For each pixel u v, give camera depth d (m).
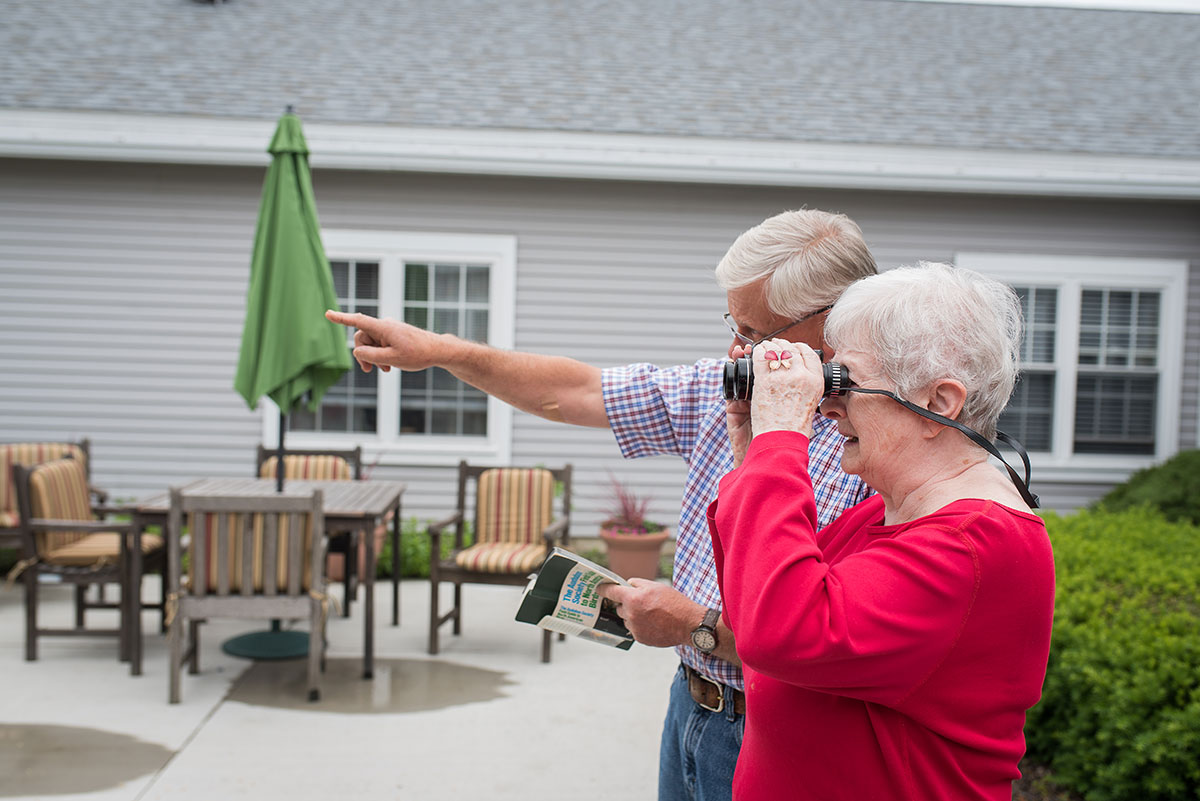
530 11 9.33
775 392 1.13
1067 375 7.45
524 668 4.57
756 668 1.04
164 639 4.96
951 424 1.10
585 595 1.57
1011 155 7.06
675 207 7.25
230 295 7.07
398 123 6.86
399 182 7.11
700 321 7.30
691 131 7.06
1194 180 7.11
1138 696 2.79
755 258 1.47
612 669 4.58
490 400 7.21
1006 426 7.54
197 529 3.90
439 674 4.43
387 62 7.97
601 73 8.07
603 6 9.60
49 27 8.10
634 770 3.40
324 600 3.97
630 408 1.79
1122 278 7.45
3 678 4.27
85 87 7.04
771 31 9.38
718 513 1.12
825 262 1.43
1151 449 7.60
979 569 1.02
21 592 6.01
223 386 7.10
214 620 5.34
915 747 1.09
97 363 7.05
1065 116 7.93
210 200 7.04
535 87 7.67
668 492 7.30
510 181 7.17
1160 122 7.94
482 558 4.80
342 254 7.09
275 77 7.51
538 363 1.84
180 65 7.61
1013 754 1.11
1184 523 5.24
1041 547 1.07
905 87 8.32
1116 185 7.11
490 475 5.38
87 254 7.01
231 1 8.97
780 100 7.82
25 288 7.00
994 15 10.28
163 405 7.08
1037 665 1.10
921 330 1.11
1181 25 10.38
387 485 5.06
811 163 6.96
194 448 7.10
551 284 7.23
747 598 1.03
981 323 1.13
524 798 3.16
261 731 3.68
